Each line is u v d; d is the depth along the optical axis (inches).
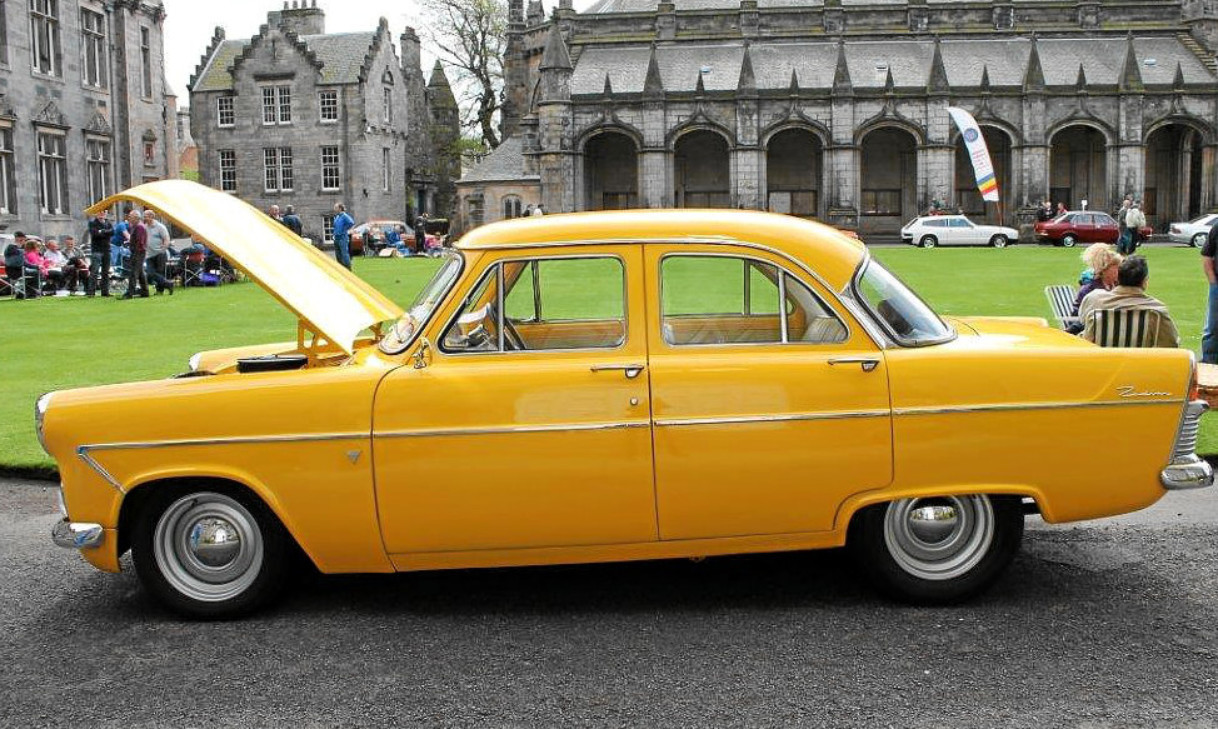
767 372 211.3
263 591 222.1
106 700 185.2
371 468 211.8
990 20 2519.7
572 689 185.0
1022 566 245.6
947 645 200.7
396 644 207.3
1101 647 198.7
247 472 213.8
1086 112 2267.5
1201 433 353.7
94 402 217.0
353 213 2439.7
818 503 213.8
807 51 2479.1
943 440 212.4
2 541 281.7
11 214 1393.9
